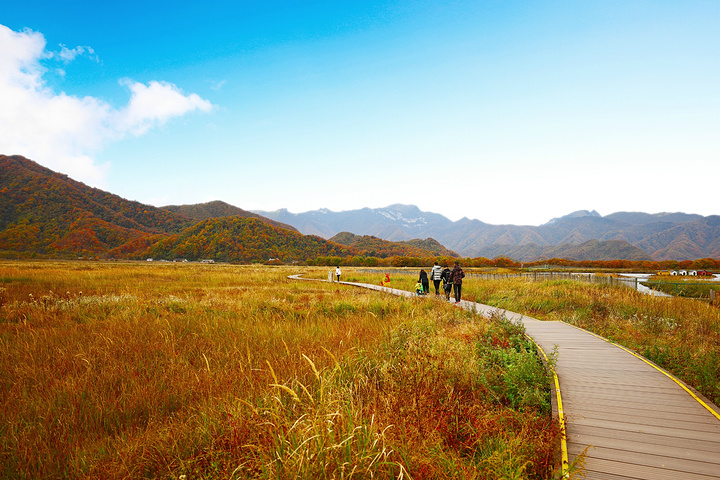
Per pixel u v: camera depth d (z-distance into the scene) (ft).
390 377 17.51
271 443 11.46
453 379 17.89
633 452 11.39
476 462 11.42
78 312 36.58
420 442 11.75
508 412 14.14
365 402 15.70
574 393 16.30
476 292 60.64
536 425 13.12
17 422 13.79
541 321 36.37
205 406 14.79
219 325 31.83
